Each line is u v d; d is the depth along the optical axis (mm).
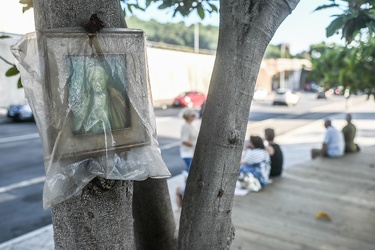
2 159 9398
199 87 25297
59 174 865
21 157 9641
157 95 22047
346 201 4992
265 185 5668
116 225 985
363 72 4625
